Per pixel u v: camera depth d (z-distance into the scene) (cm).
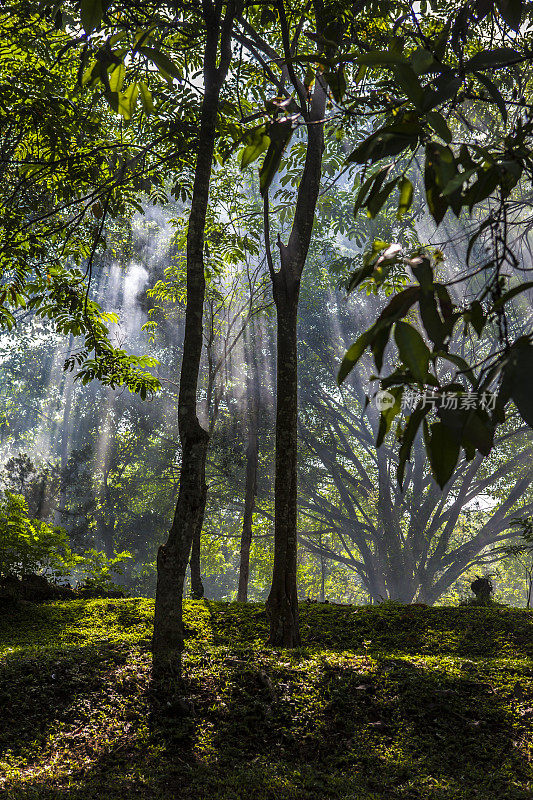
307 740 547
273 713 577
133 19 520
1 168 896
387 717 583
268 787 473
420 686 624
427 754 531
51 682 613
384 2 634
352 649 826
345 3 630
